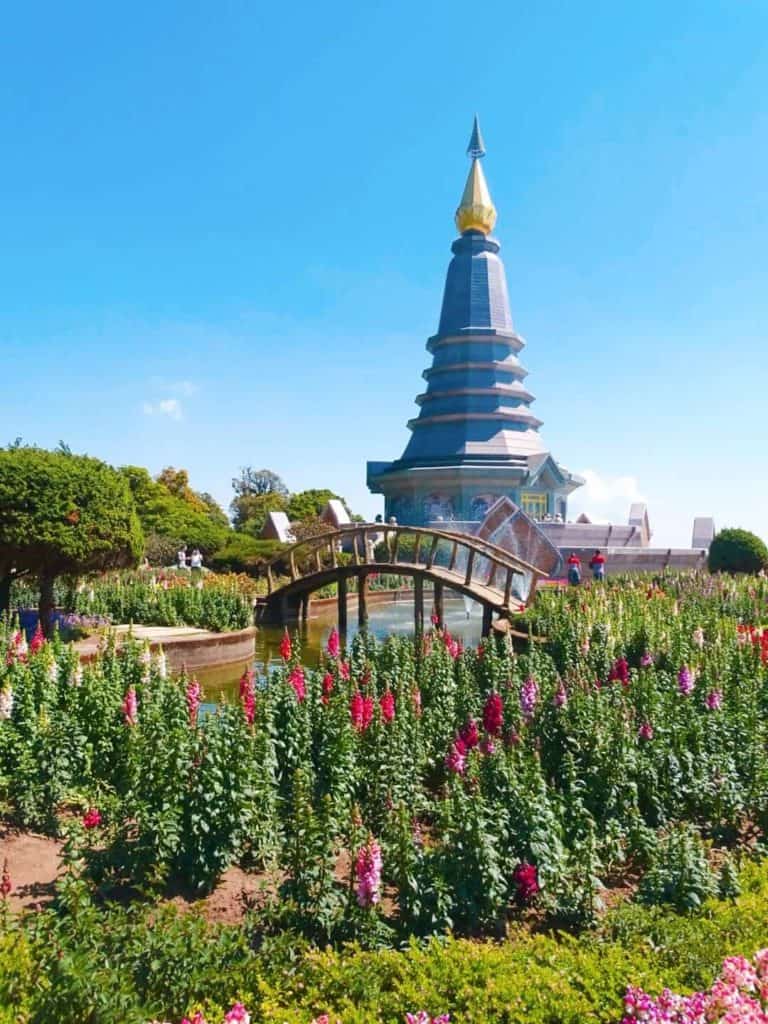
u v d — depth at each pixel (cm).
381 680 1452
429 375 6512
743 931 679
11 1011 534
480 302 6444
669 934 683
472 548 2562
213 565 4859
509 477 5797
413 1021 527
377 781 996
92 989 554
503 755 903
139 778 871
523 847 795
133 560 2238
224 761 851
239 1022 510
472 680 1419
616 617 1992
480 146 6775
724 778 993
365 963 625
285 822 929
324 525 5209
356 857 729
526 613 2261
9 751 1026
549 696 1198
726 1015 503
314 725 1143
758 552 4244
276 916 713
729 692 1275
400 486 6219
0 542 1938
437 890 728
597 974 605
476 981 599
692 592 2856
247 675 1234
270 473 9594
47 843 930
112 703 1148
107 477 2147
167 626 2591
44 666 1266
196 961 609
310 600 3619
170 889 812
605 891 856
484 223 6650
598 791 965
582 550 4988
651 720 1105
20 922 681
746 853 934
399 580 4659
